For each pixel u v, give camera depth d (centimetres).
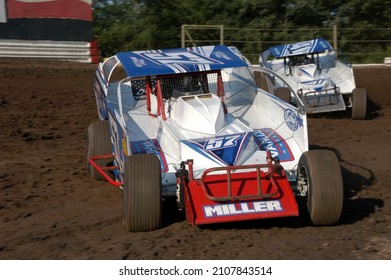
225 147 938
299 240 837
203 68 1033
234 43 3866
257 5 3941
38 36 3034
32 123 1861
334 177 863
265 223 928
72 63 3048
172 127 1029
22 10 2981
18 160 1428
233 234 872
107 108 1157
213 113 1009
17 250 849
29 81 2448
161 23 4012
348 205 1016
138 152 1009
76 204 1073
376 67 3014
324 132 1738
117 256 796
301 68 1988
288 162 988
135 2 4159
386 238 837
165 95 1100
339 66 2091
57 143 1628
